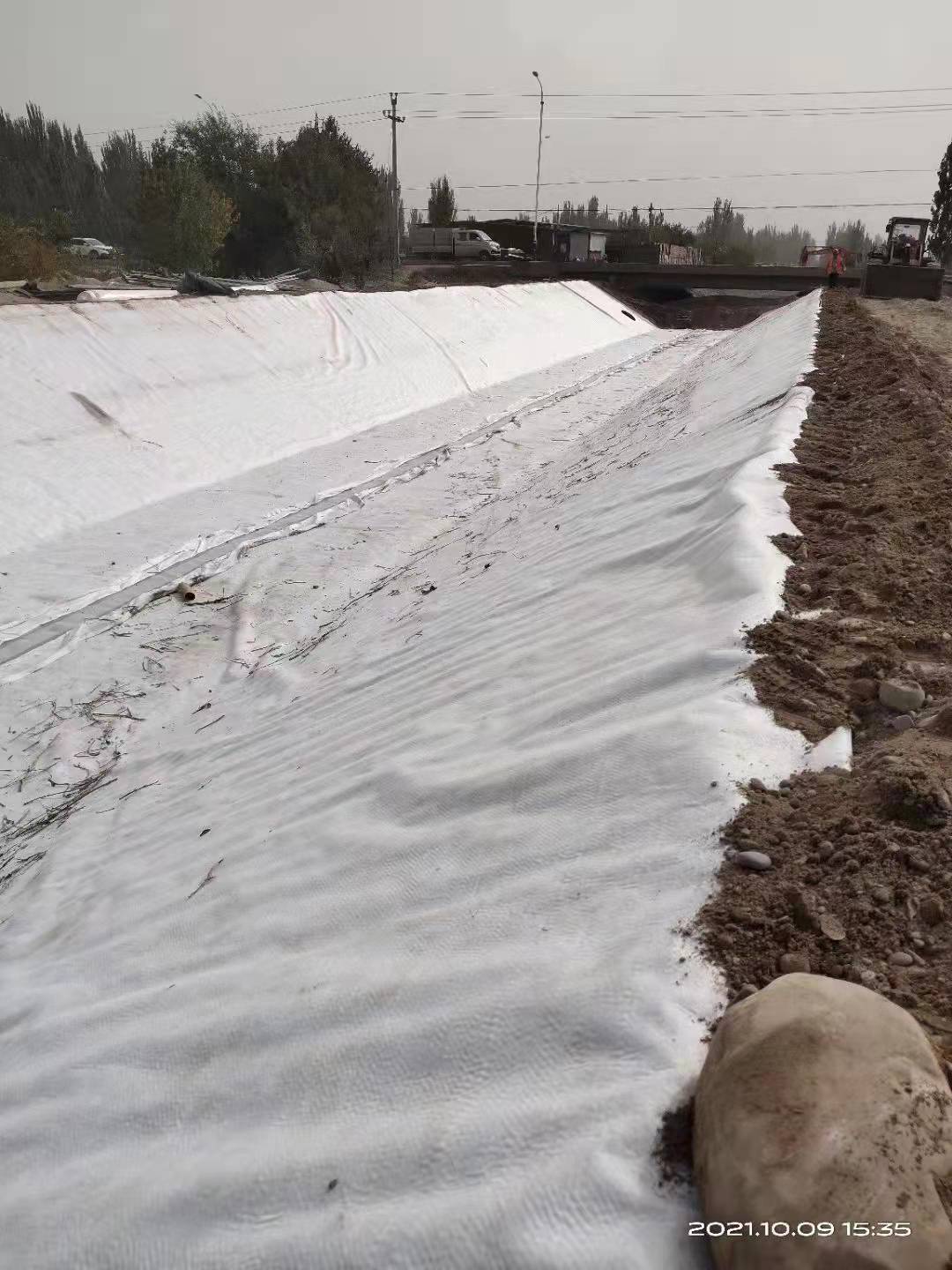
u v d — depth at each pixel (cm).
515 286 3325
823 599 524
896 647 472
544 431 1814
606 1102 246
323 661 829
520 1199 228
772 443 829
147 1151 313
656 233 7900
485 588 810
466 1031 288
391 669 705
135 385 1537
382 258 4441
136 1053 358
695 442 1052
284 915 411
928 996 268
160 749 747
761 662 448
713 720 401
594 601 628
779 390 1137
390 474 1496
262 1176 271
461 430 1817
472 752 475
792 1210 186
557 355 2856
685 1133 231
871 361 1258
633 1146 232
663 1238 211
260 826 523
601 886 335
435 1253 225
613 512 845
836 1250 178
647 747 396
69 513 1209
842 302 2347
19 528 1147
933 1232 179
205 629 955
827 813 347
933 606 522
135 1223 280
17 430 1290
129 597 1021
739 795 356
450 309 2717
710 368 1917
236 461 1496
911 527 634
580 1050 268
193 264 3622
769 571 549
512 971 304
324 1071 303
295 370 1898
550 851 366
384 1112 278
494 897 352
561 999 282
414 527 1241
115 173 8425
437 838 409
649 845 346
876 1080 205
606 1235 214
